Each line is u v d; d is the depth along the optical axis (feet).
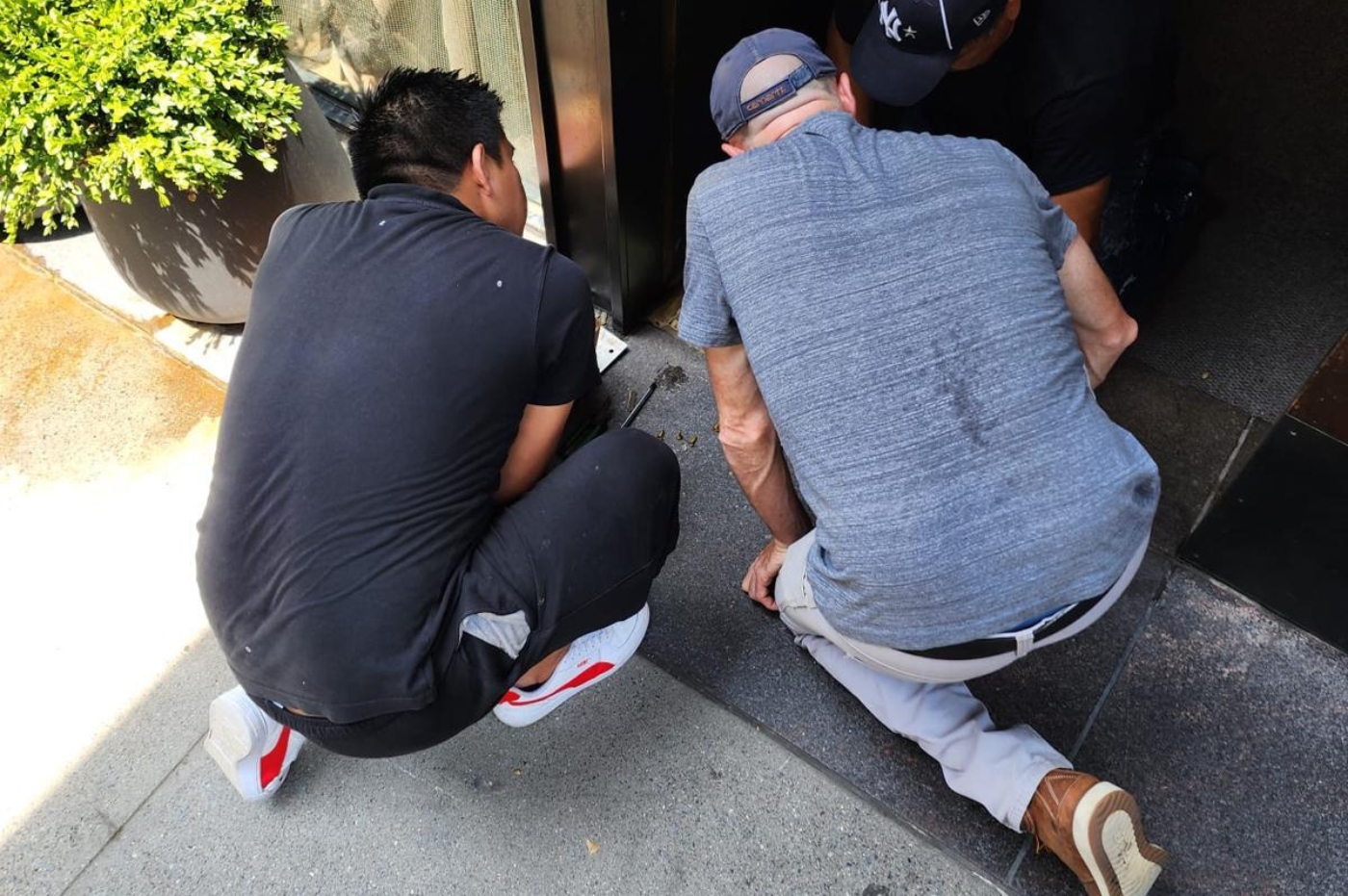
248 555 3.83
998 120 5.69
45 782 5.17
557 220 6.82
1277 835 4.83
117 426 6.70
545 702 5.06
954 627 3.70
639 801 5.02
